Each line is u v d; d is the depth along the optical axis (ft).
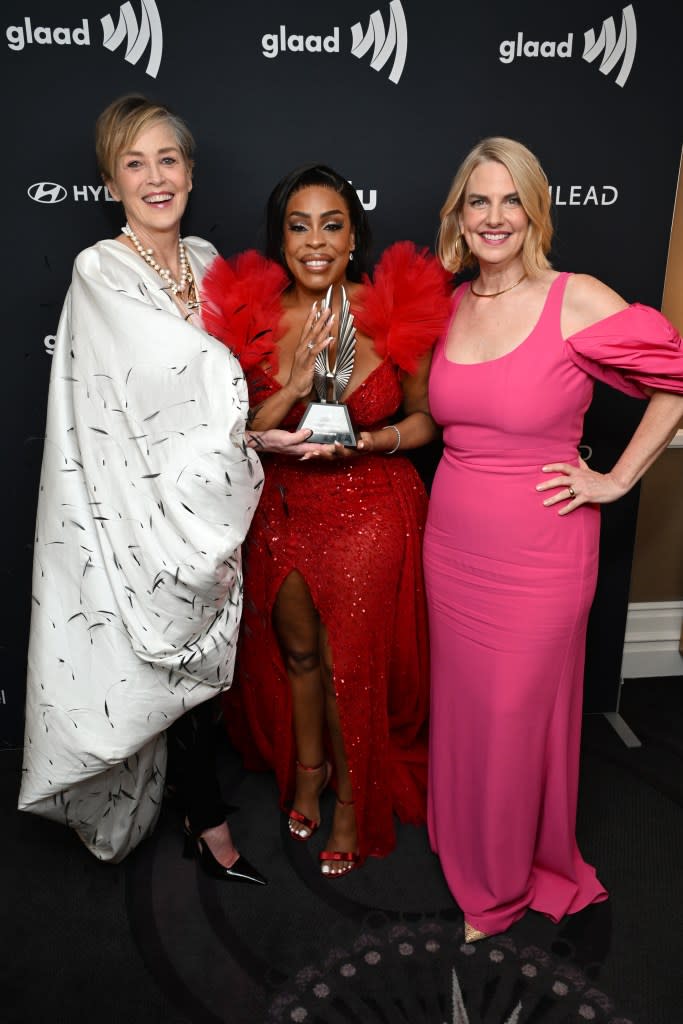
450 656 6.36
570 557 5.87
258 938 6.32
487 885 6.38
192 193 7.15
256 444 6.14
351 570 6.49
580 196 7.48
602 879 6.88
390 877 6.94
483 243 5.65
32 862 7.10
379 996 5.81
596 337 5.41
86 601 5.97
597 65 7.16
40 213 7.09
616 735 8.87
